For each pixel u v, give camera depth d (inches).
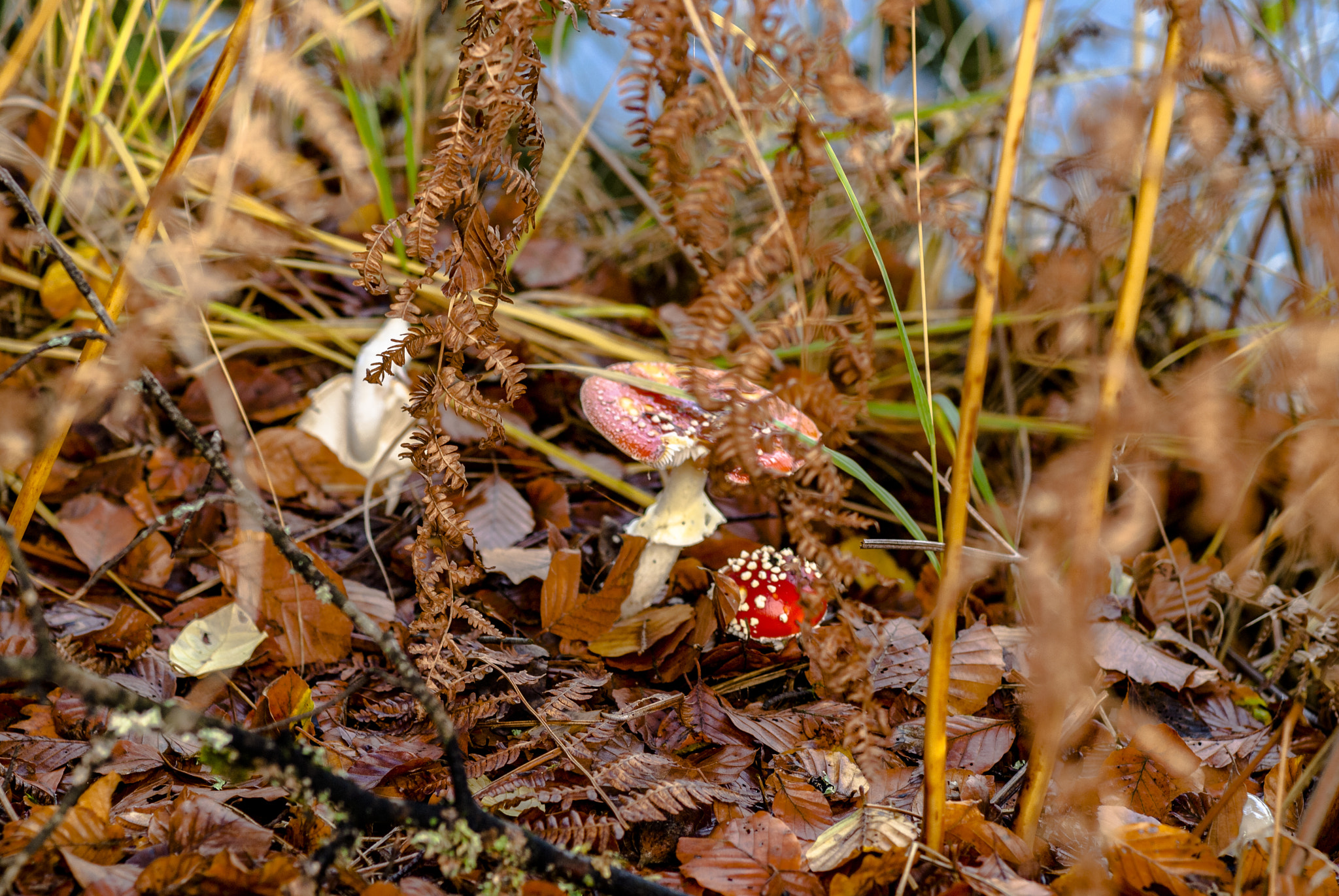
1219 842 45.0
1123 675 50.0
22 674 37.3
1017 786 45.8
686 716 47.3
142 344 42.1
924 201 41.3
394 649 41.7
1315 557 52.9
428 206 43.0
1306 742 47.5
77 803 42.7
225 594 49.7
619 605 49.1
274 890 41.7
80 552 50.9
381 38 41.7
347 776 44.8
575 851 42.2
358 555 52.1
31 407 44.0
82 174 54.8
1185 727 49.3
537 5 42.3
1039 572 42.3
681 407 48.5
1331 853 44.8
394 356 44.0
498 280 44.1
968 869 43.1
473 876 43.0
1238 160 50.7
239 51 43.0
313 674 48.5
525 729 47.4
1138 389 41.4
